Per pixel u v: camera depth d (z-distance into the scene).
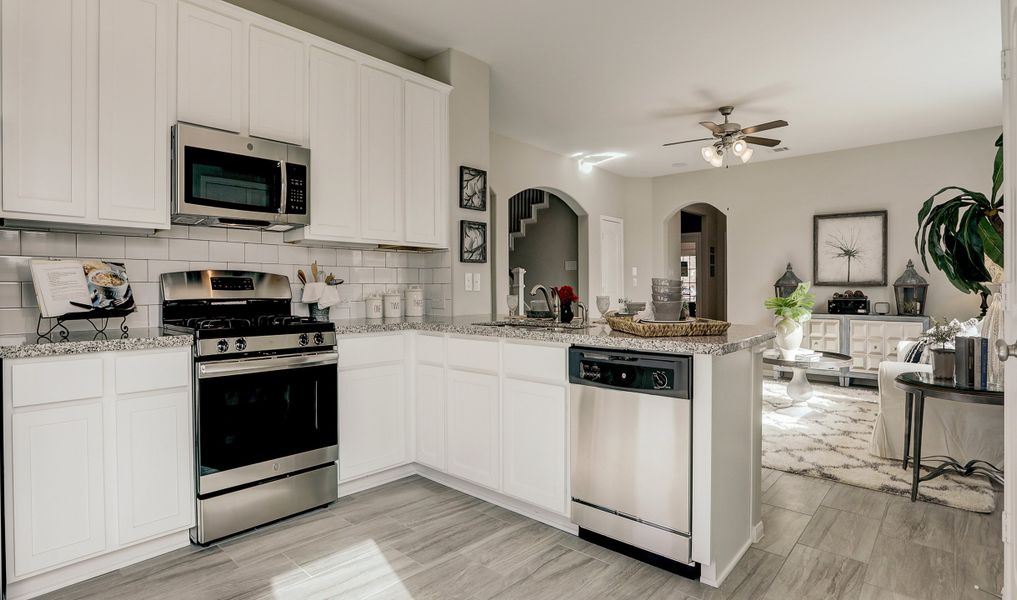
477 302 3.80
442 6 3.08
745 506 2.29
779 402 5.12
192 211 2.42
